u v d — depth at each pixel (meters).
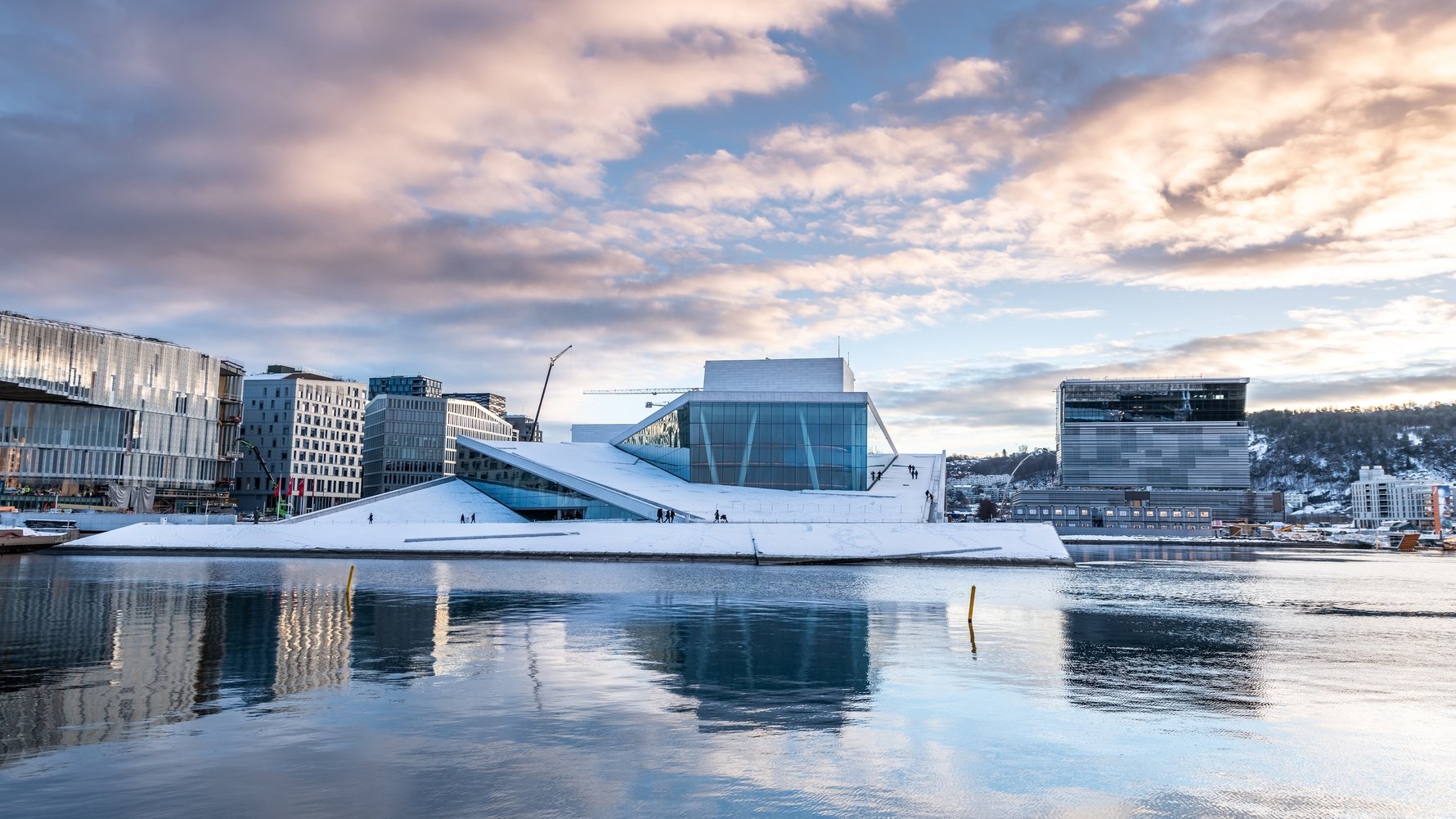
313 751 16.56
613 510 96.62
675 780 15.13
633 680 23.17
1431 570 86.75
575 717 19.28
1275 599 50.12
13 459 138.38
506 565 71.00
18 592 46.06
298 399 199.88
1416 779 15.63
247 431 199.88
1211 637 32.81
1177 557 116.44
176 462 155.75
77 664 25.22
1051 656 27.55
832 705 20.53
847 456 105.50
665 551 80.50
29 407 140.25
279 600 42.31
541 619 35.06
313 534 89.81
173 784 14.71
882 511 95.88
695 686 22.42
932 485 110.69
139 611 37.50
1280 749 17.33
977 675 24.27
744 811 13.73
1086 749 17.20
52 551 89.75
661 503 94.25
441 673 24.03
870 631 32.41
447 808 13.69
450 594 45.34
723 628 32.97
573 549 81.75
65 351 137.25
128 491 146.50
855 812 13.73
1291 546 188.75
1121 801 14.43
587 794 14.37
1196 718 19.69
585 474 103.94
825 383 117.50
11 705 20.11
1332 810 14.12
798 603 41.72
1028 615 38.19
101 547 88.62
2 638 30.00
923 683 23.06
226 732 17.86
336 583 52.62
